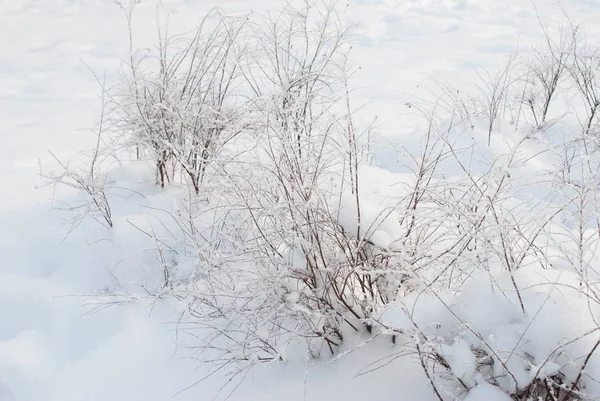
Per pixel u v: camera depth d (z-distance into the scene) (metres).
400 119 5.63
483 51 7.78
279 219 2.70
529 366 2.07
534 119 5.57
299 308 2.45
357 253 2.68
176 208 3.51
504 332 2.18
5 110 6.04
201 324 3.09
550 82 5.58
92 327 3.21
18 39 8.64
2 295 3.37
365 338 2.79
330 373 2.68
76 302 3.34
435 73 6.98
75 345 3.15
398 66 7.28
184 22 9.08
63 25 9.38
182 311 3.18
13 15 10.12
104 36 8.61
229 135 4.02
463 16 9.38
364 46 8.19
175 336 3.08
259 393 2.68
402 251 2.48
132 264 3.57
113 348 3.04
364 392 2.54
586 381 2.04
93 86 6.74
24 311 3.31
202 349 2.95
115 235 3.73
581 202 2.28
